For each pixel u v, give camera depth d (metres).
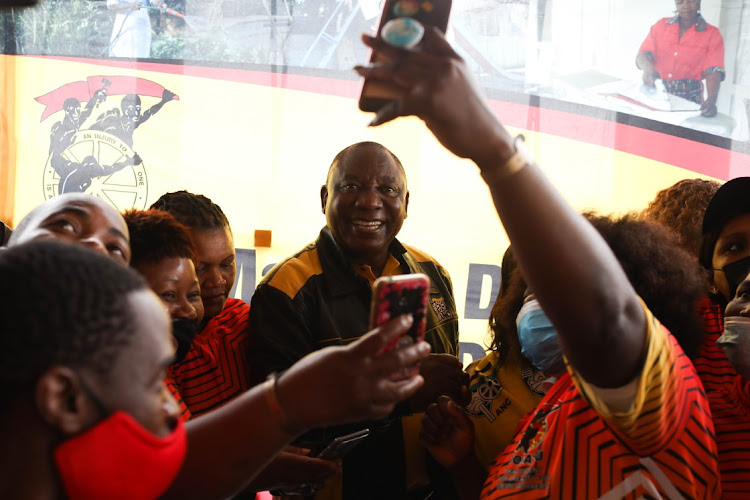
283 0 3.90
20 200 3.87
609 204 3.93
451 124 0.90
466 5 3.90
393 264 2.86
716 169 3.90
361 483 2.48
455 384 2.29
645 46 3.89
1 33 3.82
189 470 1.14
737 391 1.58
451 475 2.15
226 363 2.52
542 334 1.58
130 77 3.89
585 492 1.26
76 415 0.79
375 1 3.92
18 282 0.79
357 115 3.94
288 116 3.93
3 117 3.85
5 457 0.78
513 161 0.94
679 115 3.89
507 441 2.10
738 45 3.84
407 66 0.89
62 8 3.85
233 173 3.92
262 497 3.32
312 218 3.95
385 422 2.35
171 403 0.96
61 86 3.87
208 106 3.91
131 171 3.90
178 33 3.89
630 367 1.07
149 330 0.85
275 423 1.12
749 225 1.82
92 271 0.82
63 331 0.78
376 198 2.72
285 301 2.55
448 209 3.95
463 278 3.94
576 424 1.30
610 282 0.99
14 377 0.77
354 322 2.64
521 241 0.97
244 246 3.92
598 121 3.92
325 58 3.93
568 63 3.91
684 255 1.46
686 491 1.20
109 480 0.82
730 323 1.55
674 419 1.17
